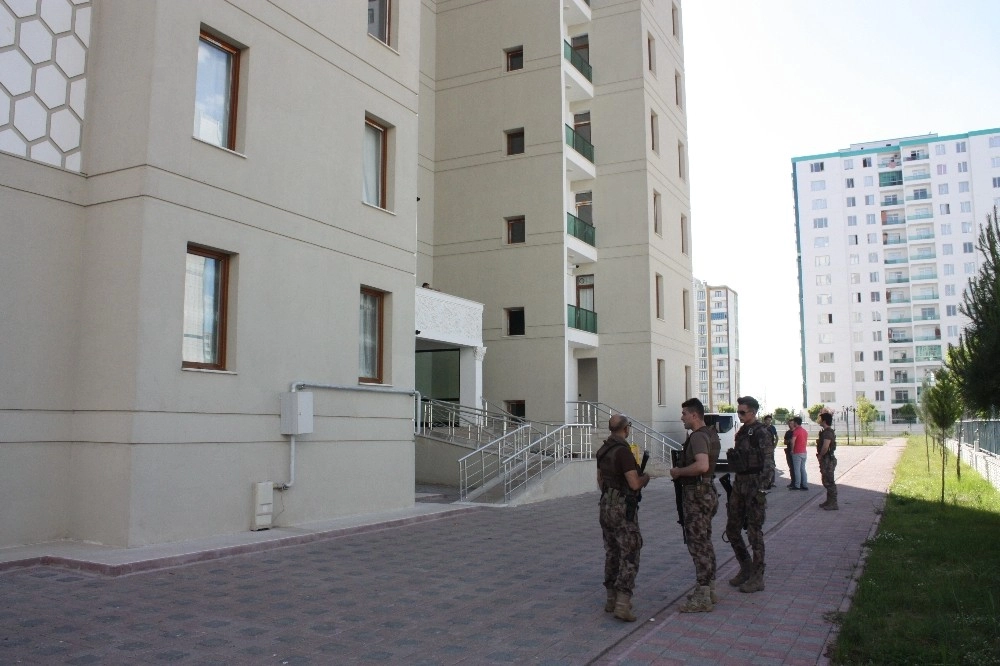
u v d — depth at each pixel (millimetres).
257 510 10875
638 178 27328
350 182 13266
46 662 5410
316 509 12055
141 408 9383
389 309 14148
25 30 9500
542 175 24844
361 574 8555
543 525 12758
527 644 6062
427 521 12977
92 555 8672
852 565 9352
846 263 101938
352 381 12969
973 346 11531
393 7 14922
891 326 99375
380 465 13477
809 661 5648
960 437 28625
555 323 24219
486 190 25578
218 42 11156
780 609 7148
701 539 7105
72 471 9664
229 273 11008
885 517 13672
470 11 26531
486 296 25188
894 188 100875
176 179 10055
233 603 7121
